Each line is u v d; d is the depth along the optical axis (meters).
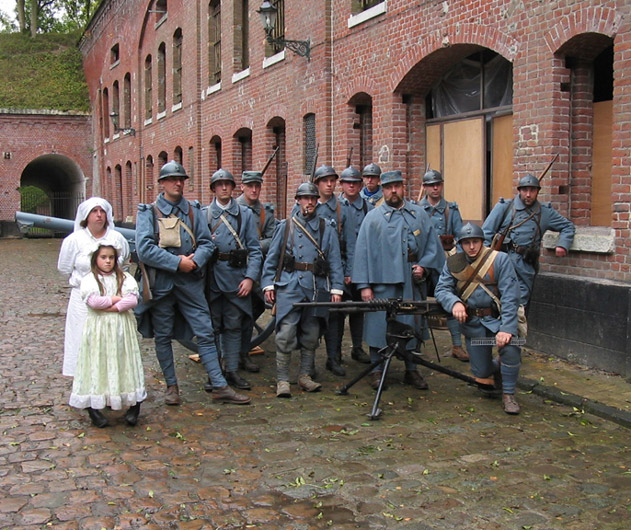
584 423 5.51
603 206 7.46
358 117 11.57
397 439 5.19
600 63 7.67
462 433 5.31
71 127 33.72
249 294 6.72
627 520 3.91
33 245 27.20
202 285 6.16
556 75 7.42
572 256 7.32
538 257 7.07
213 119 18.19
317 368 7.35
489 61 9.19
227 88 17.03
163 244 5.88
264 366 7.54
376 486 4.36
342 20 11.42
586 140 7.56
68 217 37.91
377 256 6.34
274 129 14.94
